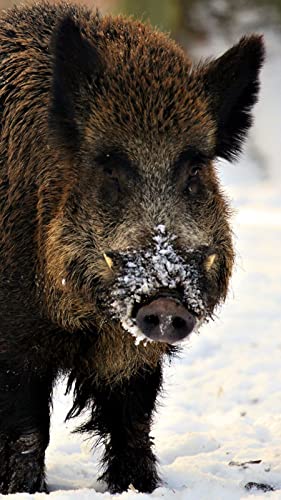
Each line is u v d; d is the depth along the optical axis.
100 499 14.78
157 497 15.27
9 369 16.38
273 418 22.08
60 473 18.97
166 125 15.21
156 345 16.88
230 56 16.58
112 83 15.65
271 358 26.70
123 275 14.20
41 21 17.92
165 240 14.31
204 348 27.69
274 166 67.12
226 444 20.41
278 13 80.69
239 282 35.22
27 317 16.16
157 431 21.75
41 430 16.75
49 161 16.05
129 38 16.94
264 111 73.12
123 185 14.93
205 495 15.85
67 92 15.72
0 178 16.80
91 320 15.96
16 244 16.25
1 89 17.39
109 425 17.98
